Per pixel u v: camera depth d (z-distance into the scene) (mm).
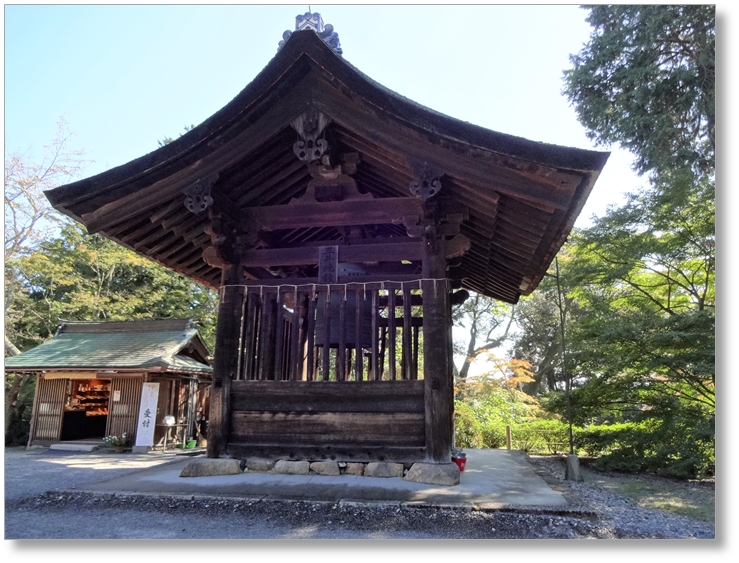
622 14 14195
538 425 15383
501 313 26047
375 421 5496
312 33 5160
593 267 11438
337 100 5531
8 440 19453
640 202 11391
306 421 5656
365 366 12797
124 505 4824
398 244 5969
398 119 5203
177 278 25656
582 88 15492
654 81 13578
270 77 5406
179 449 16578
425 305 5602
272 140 5918
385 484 5016
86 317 24484
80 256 22516
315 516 4344
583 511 4234
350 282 6102
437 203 5652
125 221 6199
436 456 5223
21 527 4254
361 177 6746
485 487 5172
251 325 6203
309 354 6539
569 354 11039
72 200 5684
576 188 4758
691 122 14281
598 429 12352
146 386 15914
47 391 17438
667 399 10477
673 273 11883
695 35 13305
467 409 16969
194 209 5711
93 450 16000
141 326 19281
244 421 5812
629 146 14953
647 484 8812
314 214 6172
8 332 21516
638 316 10539
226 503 4641
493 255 7699
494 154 4844
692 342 9320
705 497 7426
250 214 6344
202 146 5613
